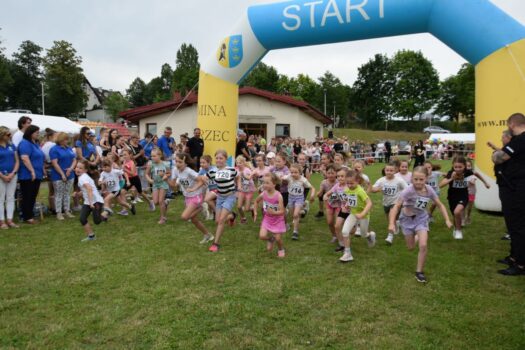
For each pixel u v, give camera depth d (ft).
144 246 19.39
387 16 25.44
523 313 12.16
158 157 24.17
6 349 9.96
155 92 319.47
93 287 14.08
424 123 221.46
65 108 185.16
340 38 27.40
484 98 25.04
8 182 23.22
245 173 24.38
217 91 30.96
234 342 10.36
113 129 36.47
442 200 34.27
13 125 44.93
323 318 11.76
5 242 20.02
